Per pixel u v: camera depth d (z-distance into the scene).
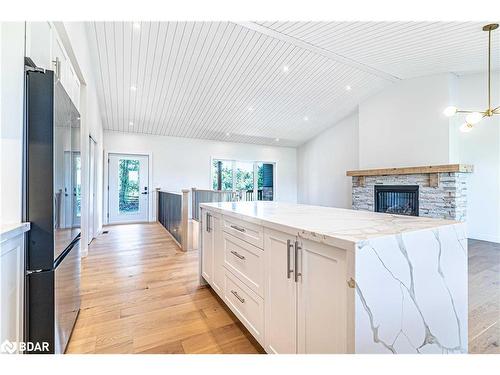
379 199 5.66
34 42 1.73
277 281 1.35
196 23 3.35
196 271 2.95
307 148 8.66
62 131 1.49
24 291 1.27
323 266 1.06
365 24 3.26
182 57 4.10
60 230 1.45
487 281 2.64
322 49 4.02
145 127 6.46
